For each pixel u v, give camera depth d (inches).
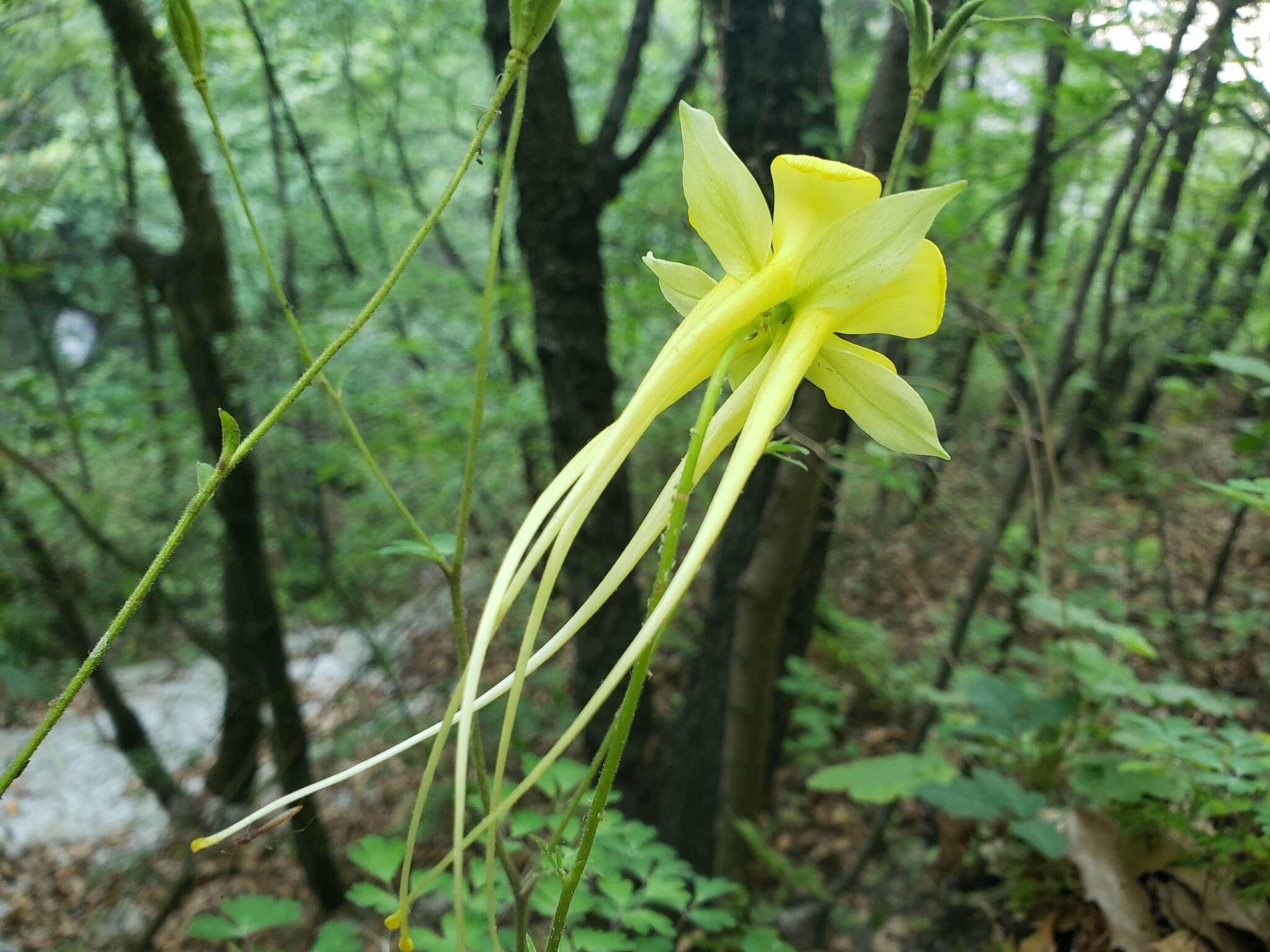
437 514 232.8
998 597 229.0
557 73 138.9
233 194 278.5
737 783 129.0
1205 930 74.4
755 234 36.1
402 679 226.1
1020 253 263.3
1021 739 108.6
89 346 358.3
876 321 35.5
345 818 192.2
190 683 249.9
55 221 251.1
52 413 209.3
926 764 108.6
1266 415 158.7
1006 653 173.2
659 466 228.8
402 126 328.8
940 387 112.7
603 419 150.6
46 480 152.9
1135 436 241.0
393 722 206.1
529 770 76.8
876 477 150.3
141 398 216.1
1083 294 126.0
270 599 153.7
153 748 189.8
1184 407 196.9
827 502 153.7
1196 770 85.3
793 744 182.4
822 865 153.3
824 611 208.4
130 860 180.7
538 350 149.6
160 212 271.6
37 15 150.6
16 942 170.4
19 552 177.8
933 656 199.9
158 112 133.2
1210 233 172.4
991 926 99.8
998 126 194.1
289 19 231.0
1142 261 181.6
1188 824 74.4
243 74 232.2
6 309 257.3
